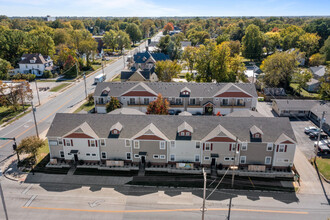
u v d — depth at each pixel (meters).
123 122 50.19
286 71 91.44
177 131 48.62
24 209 39.00
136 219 37.28
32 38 128.75
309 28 175.75
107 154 49.47
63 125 49.97
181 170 48.25
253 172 47.31
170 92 72.06
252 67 133.88
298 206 39.94
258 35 146.25
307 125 67.25
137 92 71.31
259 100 86.25
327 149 53.81
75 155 50.25
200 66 91.69
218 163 48.81
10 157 52.62
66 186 44.44
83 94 90.69
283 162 47.50
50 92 93.06
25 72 113.56
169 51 139.38
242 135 47.47
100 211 38.78
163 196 42.22
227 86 72.19
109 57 162.75
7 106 75.38
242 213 38.41
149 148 48.38
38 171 48.34
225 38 156.50
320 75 105.19
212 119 50.09
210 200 41.22
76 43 135.75
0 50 120.88
